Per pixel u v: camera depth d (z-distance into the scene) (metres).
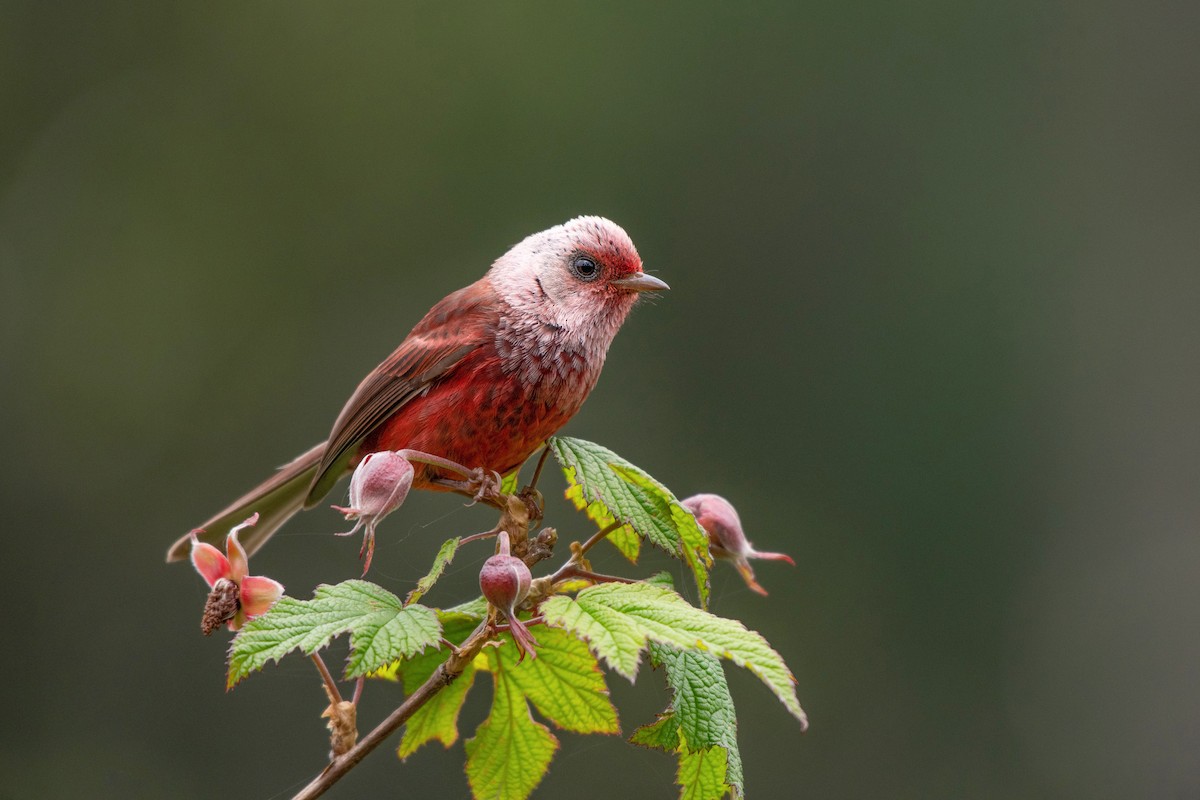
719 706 4.23
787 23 15.81
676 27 16.02
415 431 6.07
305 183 15.57
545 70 15.96
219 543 7.09
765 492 14.23
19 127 15.31
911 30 15.94
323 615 3.98
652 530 4.58
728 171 15.59
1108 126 15.84
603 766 11.02
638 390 14.55
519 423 6.14
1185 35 16.03
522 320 6.16
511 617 3.97
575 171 15.69
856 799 12.50
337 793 10.87
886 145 15.69
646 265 15.23
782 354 14.88
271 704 11.63
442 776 10.72
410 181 15.71
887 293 15.14
